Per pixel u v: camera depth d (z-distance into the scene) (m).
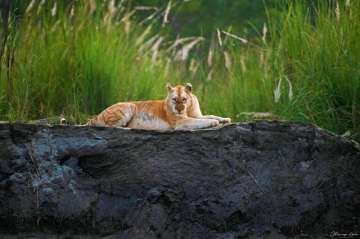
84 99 16.73
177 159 12.13
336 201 12.34
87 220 12.05
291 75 16.08
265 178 12.20
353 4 15.32
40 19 17.42
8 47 16.41
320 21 15.67
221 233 12.04
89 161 12.23
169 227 11.99
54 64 16.72
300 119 14.92
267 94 16.59
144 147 12.18
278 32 16.94
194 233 11.99
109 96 16.95
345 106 14.77
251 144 12.27
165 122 13.00
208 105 17.58
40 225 12.12
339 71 14.92
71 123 15.24
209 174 12.11
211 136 12.22
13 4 18.19
